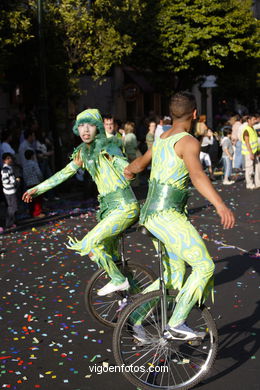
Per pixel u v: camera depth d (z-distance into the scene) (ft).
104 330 16.25
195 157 12.03
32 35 44.06
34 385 13.02
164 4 67.77
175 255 13.52
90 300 16.25
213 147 57.67
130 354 14.28
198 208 37.22
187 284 12.51
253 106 107.14
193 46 66.28
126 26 65.10
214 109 115.44
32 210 35.68
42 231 31.07
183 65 68.13
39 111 49.52
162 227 12.46
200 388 12.80
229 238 27.96
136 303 12.80
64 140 53.98
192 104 12.67
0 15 40.55
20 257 25.17
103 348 15.03
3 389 12.82
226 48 67.41
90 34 47.62
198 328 13.47
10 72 49.96
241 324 16.43
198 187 11.81
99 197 16.03
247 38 67.97
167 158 12.45
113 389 12.84
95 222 33.50
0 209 39.01
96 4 49.88
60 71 47.21
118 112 79.41
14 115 54.44
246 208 37.14
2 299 19.24
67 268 23.11
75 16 46.47
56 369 13.83
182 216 12.59
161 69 69.15
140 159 13.46
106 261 15.23
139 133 64.08
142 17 66.28
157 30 66.95
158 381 13.07
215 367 13.74
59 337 15.81
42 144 42.86
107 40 47.21
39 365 14.06
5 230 31.55
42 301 18.97
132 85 76.23
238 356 14.29
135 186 45.98
